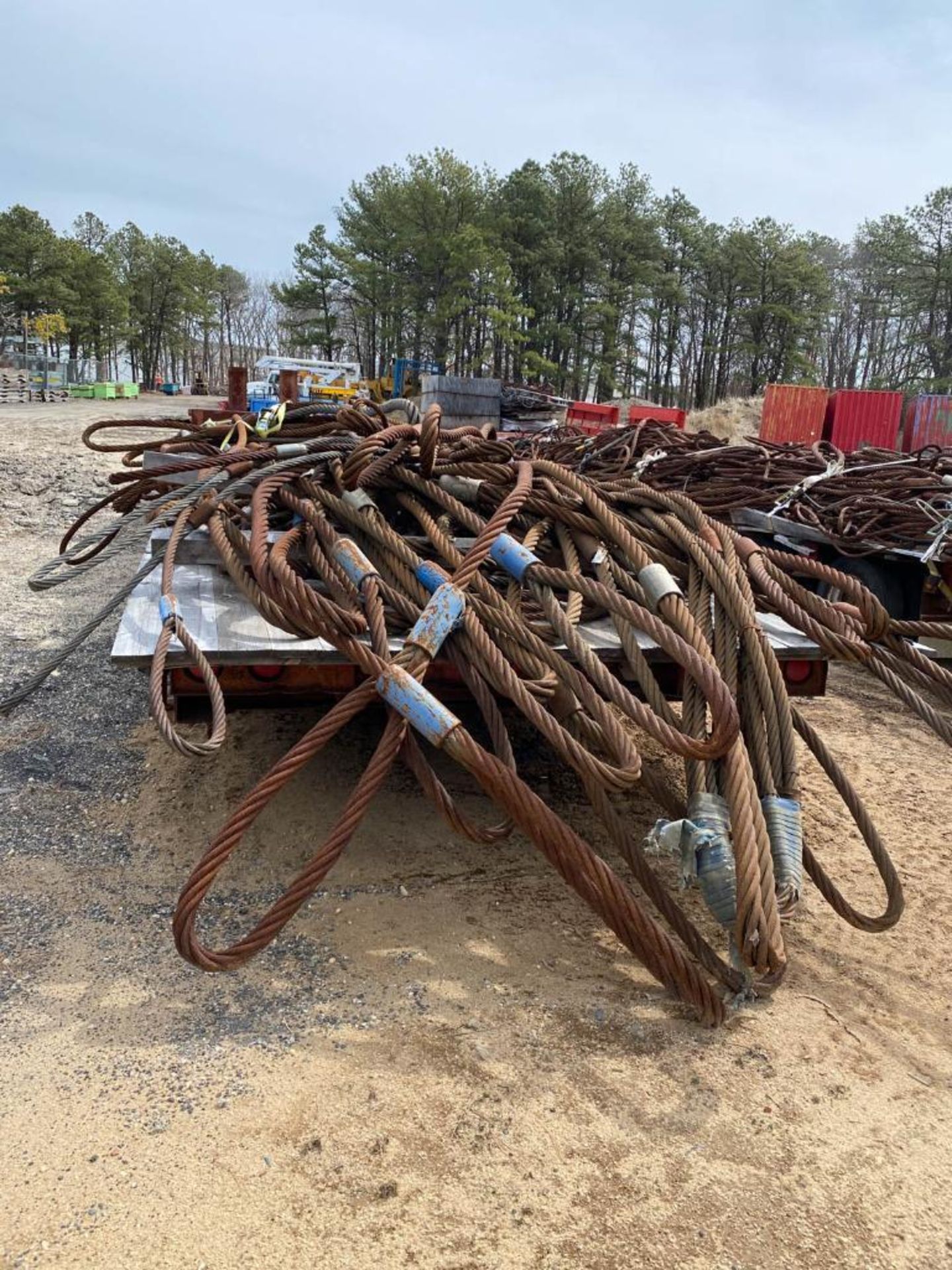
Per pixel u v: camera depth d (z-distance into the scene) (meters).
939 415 13.45
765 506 5.66
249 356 91.88
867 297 61.16
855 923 2.63
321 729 2.20
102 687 4.57
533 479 3.21
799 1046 2.25
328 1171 1.82
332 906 2.79
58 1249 1.63
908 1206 1.79
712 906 2.24
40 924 2.66
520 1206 1.75
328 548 2.80
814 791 3.88
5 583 6.77
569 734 2.43
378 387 28.55
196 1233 1.67
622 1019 2.32
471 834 2.44
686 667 2.27
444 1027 2.25
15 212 63.50
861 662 2.71
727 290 62.69
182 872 2.97
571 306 59.66
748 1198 1.80
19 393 43.19
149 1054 2.14
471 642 2.50
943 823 3.60
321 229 60.75
